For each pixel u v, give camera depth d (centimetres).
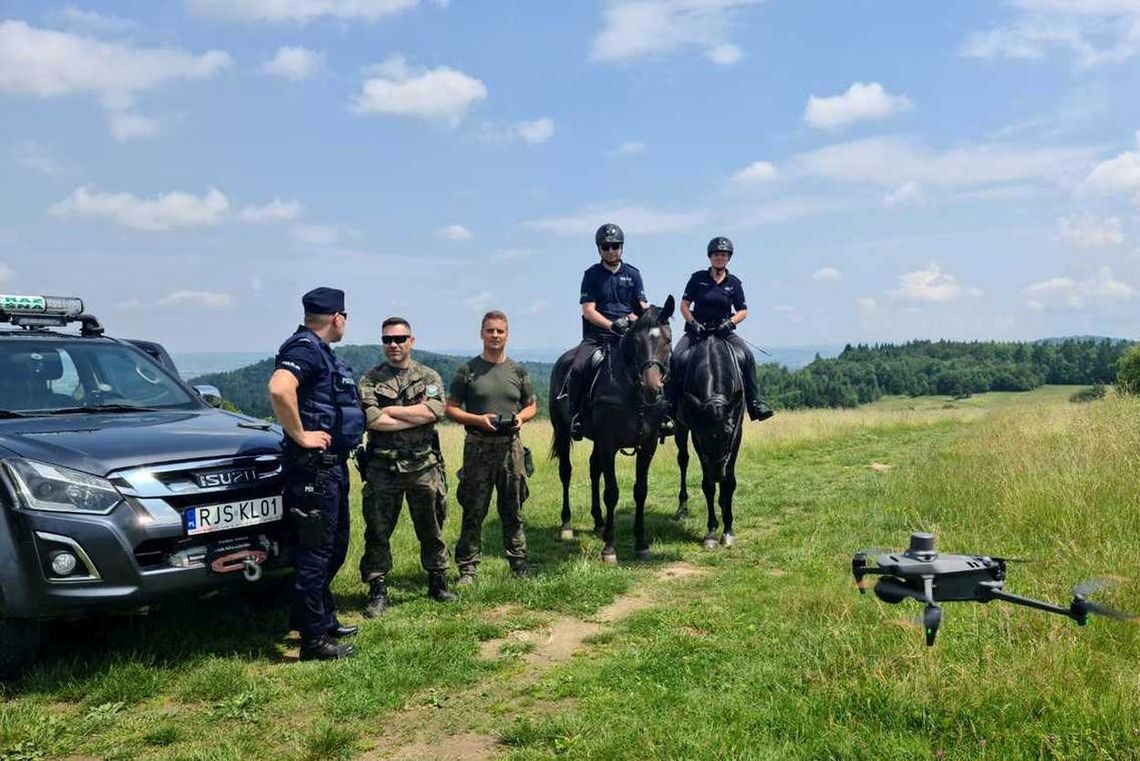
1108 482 761
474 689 449
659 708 404
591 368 784
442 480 601
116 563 430
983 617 456
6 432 471
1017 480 838
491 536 872
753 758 334
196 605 574
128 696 433
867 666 411
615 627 550
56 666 462
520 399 666
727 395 780
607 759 352
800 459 1574
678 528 908
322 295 498
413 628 545
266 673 470
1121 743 321
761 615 556
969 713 353
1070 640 408
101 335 634
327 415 486
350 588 646
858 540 765
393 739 389
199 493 464
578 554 788
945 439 1817
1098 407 1314
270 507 492
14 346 559
